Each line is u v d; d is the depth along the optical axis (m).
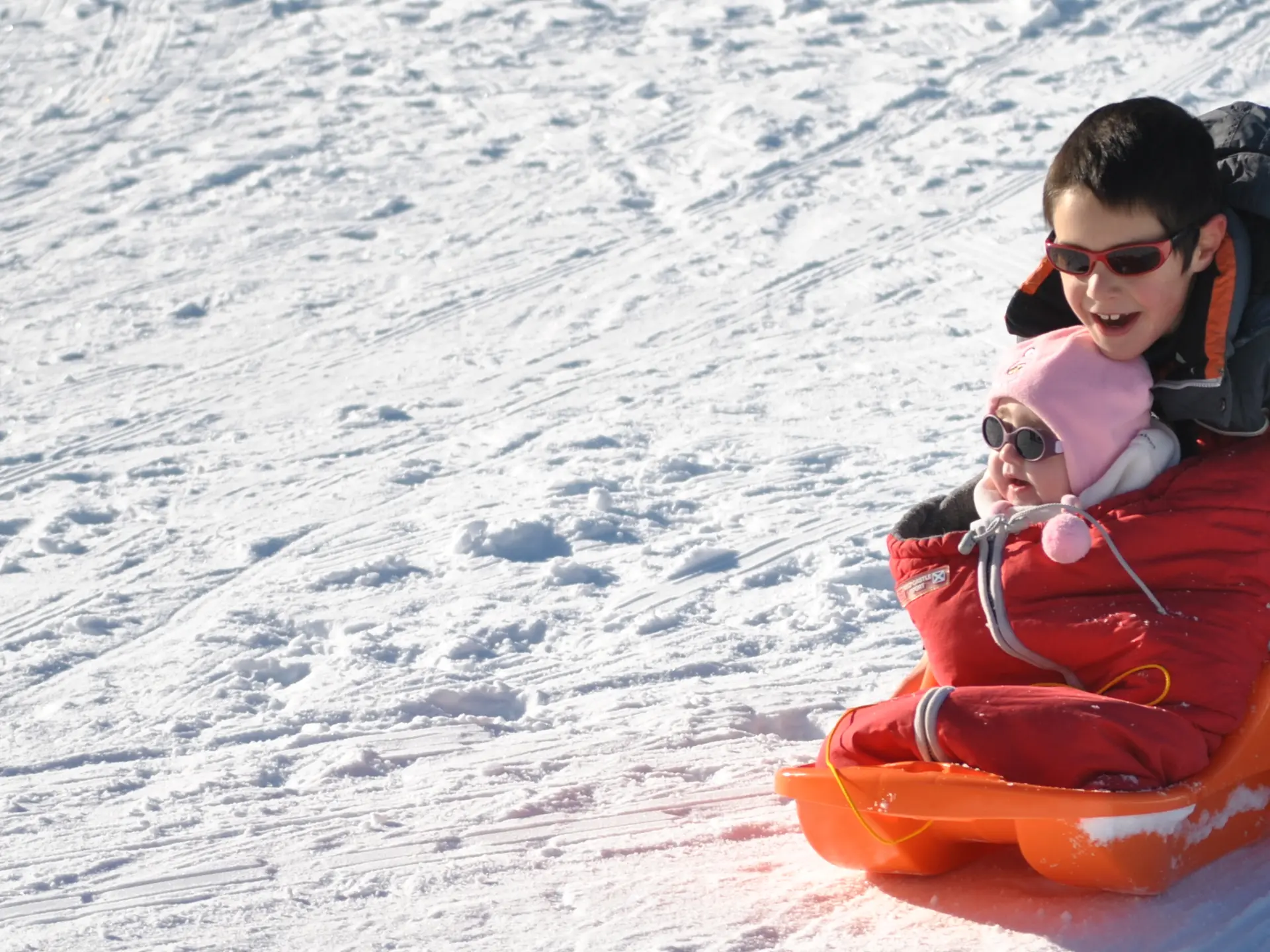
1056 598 5.00
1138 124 4.76
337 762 6.98
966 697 4.74
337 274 21.44
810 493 11.73
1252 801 5.00
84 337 19.17
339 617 9.51
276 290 20.80
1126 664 4.80
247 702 8.16
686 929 4.94
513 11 34.75
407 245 22.62
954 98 27.69
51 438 15.16
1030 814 4.43
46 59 33.53
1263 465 5.02
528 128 27.98
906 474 12.10
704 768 6.73
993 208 22.39
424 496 12.48
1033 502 5.13
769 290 19.61
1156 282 4.82
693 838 5.89
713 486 12.12
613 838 5.95
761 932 4.86
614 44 32.38
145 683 8.53
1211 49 28.61
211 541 11.62
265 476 13.44
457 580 10.18
